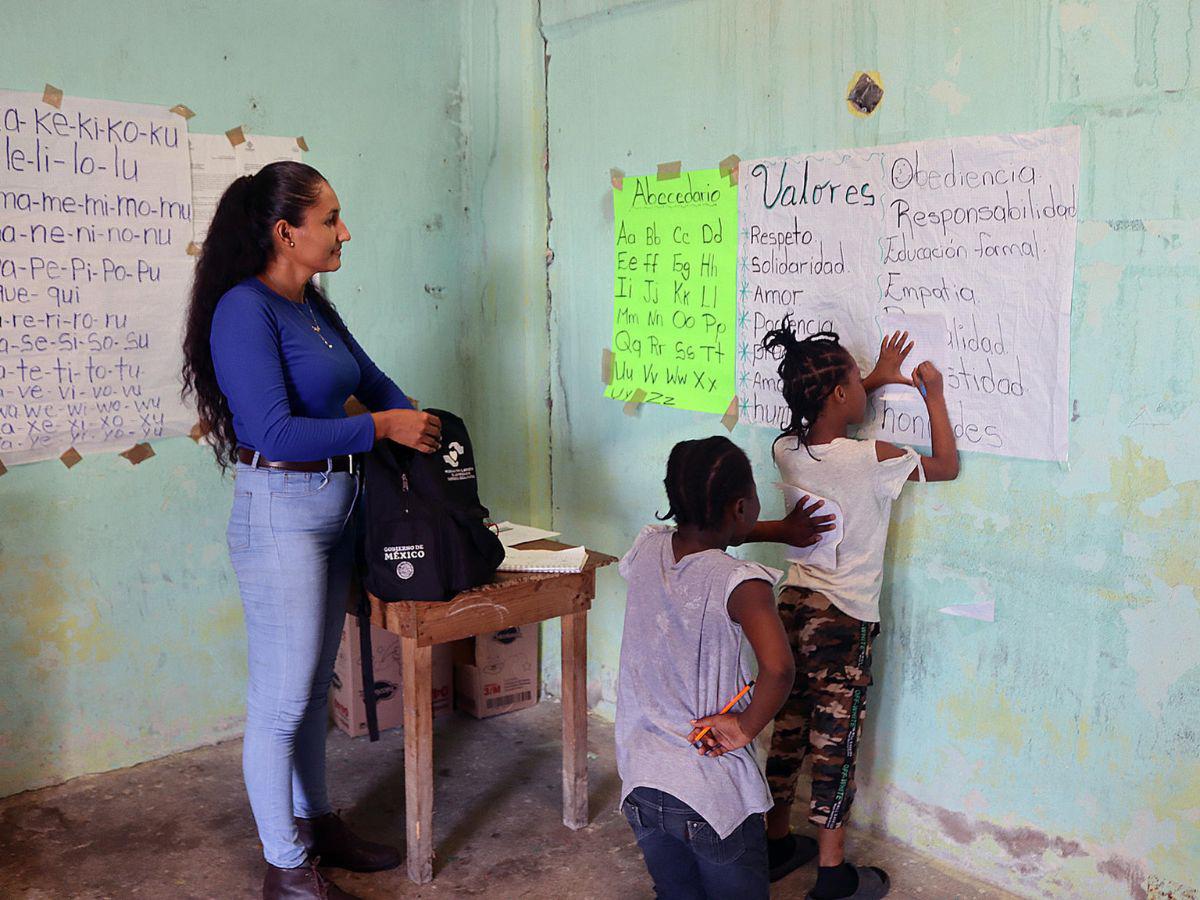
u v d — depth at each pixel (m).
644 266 3.21
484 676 3.52
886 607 2.68
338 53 3.39
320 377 2.33
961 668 2.55
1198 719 2.16
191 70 3.09
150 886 2.58
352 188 3.47
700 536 2.00
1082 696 2.34
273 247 2.29
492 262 3.68
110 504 3.09
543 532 2.96
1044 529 2.36
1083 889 2.38
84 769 3.13
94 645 3.11
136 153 3.01
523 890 2.55
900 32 2.47
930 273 2.48
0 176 2.78
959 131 2.39
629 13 3.13
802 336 2.78
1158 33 2.07
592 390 3.46
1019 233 2.31
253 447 2.31
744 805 1.88
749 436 2.96
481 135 3.65
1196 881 2.20
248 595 2.36
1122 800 2.30
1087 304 2.22
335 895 2.44
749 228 2.89
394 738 3.39
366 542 2.40
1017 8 2.26
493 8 3.53
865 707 2.49
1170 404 2.13
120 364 3.05
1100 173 2.17
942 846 2.64
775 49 2.75
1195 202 2.05
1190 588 2.14
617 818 2.89
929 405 2.49
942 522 2.54
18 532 2.93
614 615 3.47
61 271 2.91
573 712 2.78
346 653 3.35
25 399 2.90
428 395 3.77
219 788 3.08
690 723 1.91
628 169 3.22
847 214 2.63
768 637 1.83
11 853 2.72
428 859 2.58
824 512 2.42
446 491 2.44
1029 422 2.34
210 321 2.32
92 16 2.90
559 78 3.39
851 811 2.82
